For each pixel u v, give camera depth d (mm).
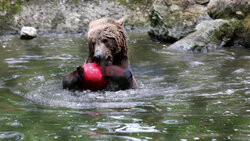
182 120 13805
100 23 20500
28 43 35062
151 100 17312
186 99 17281
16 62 26531
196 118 14039
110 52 19781
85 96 18219
